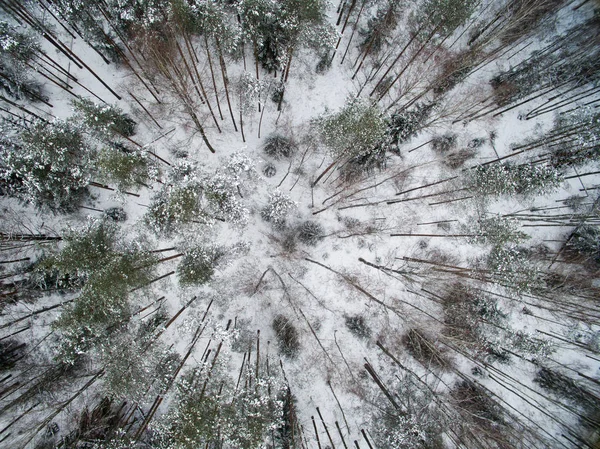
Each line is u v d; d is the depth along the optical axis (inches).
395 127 1193.4
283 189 1228.5
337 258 1228.5
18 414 1092.5
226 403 1019.9
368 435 1205.1
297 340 1192.2
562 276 1253.1
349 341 1222.9
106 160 1036.5
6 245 1099.3
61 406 1074.7
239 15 1096.8
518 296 1245.7
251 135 1224.2
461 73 1254.9
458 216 1269.7
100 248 1028.5
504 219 1189.7
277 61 1174.3
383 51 1246.9
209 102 1197.1
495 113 1299.2
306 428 1178.6
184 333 1160.8
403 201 1250.6
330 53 1213.7
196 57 1133.1
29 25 1151.0
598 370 1256.2
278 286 1199.6
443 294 1251.8
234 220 1144.2
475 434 1163.3
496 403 1200.8
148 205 1176.2
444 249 1268.5
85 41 1139.9
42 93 1160.2
